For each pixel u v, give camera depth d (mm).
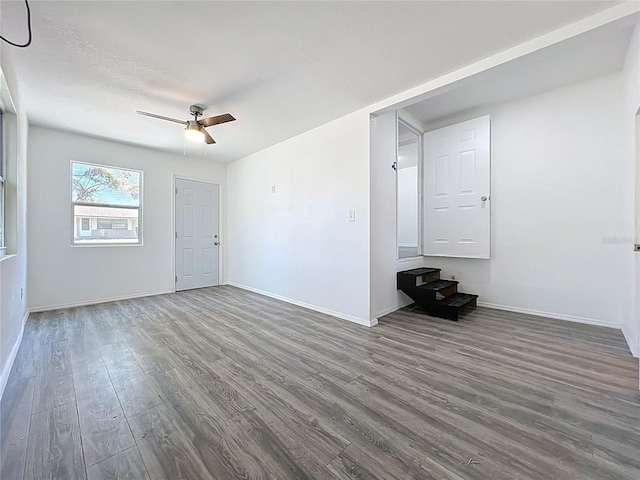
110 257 4418
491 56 2311
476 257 3826
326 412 1693
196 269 5473
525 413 1666
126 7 1784
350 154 3471
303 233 4137
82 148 4121
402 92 2912
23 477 1235
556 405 1738
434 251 4203
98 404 1771
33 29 1964
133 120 3559
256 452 1387
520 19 1896
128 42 2125
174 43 2141
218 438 1479
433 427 1556
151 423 1596
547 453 1363
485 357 2414
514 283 3719
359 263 3391
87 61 2355
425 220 4297
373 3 1767
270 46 2186
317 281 3936
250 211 5250
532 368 2209
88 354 2492
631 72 2477
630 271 2617
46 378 2078
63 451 1386
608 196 3068
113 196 4469
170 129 3865
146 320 3475
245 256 5414
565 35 1968
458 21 1918
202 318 3568
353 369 2223
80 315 3652
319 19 1904
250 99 3051
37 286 3787
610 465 1289
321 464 1313
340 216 3604
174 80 2662
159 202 4945
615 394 1850
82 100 3031
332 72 2543
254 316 3660
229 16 1872
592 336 2850
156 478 1240
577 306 3285
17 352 2512
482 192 3764
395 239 3844
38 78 2598
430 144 4219
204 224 5582
